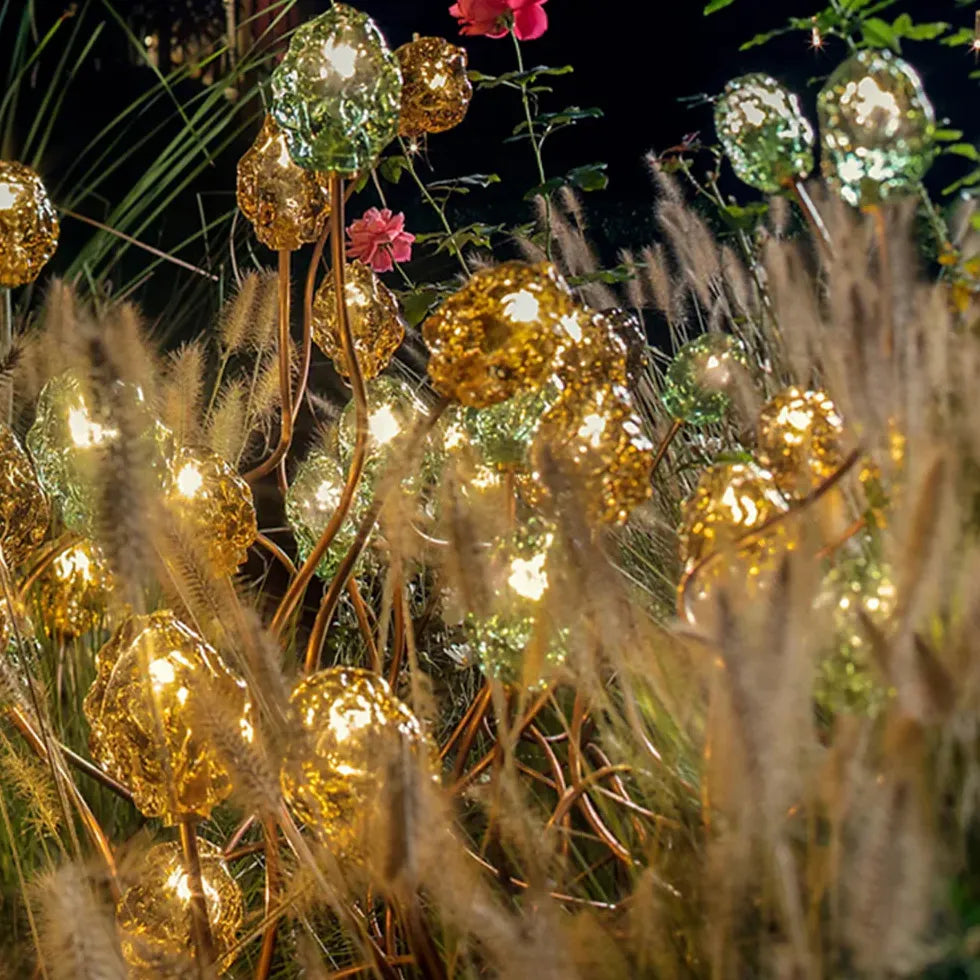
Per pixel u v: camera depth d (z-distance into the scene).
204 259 4.57
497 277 1.82
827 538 1.75
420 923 1.80
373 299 2.39
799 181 2.06
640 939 1.75
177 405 2.17
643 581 2.38
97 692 1.97
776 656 1.53
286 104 1.94
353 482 1.98
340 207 1.96
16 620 2.05
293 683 1.98
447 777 2.24
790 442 1.88
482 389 1.84
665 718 1.94
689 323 3.01
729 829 1.62
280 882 2.01
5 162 2.14
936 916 1.58
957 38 2.36
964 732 1.59
